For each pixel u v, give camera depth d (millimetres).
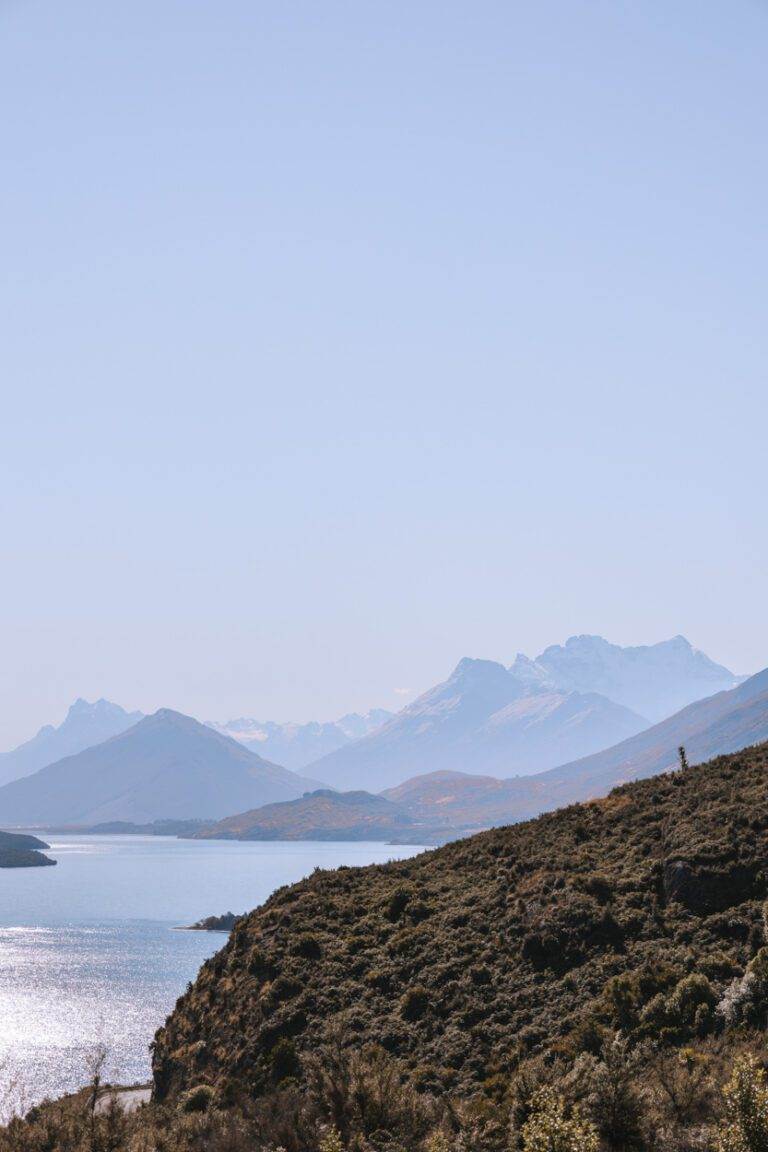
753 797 58469
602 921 50969
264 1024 53094
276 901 68000
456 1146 33375
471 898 59625
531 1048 44438
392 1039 48406
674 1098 34062
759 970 42500
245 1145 35812
